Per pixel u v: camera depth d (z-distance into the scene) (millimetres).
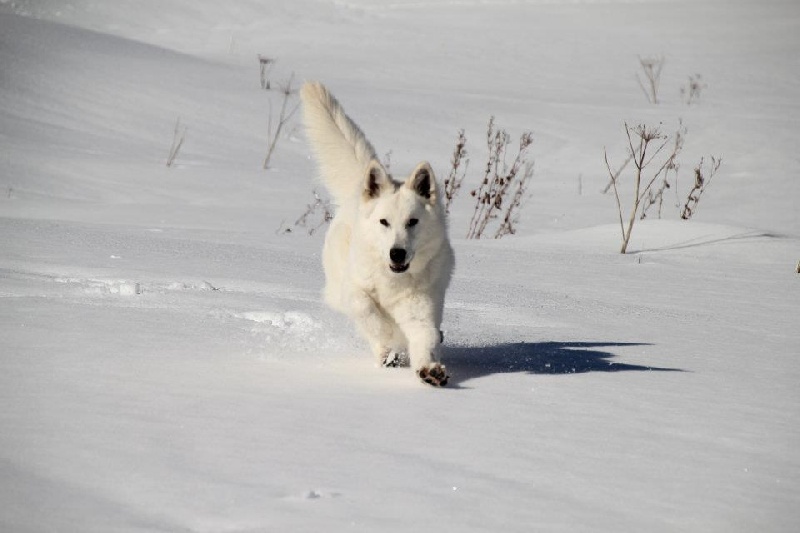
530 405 14445
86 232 38062
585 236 48938
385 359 17469
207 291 24719
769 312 28891
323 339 19766
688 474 11125
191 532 8227
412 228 17531
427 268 17906
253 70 123625
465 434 12375
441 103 106250
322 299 24391
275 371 16000
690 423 13742
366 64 144250
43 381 13695
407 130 95500
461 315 24906
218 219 55531
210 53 150250
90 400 12742
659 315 27031
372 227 17719
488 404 14367
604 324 24609
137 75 104250
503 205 70500
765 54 169875
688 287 34375
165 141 85125
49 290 23062
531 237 49500
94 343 16797
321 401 13852
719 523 9430
